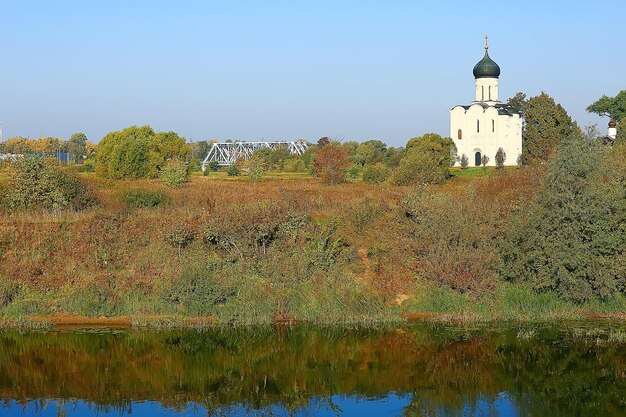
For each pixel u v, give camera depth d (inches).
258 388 959.0
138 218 1472.7
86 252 1358.3
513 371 1013.2
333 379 993.5
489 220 1353.3
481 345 1123.3
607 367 1018.7
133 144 2773.1
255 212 1390.3
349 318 1234.0
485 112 4254.4
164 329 1189.7
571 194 1269.7
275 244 1371.8
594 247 1250.6
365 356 1088.8
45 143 6737.2
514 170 1958.7
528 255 1268.5
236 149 6318.9
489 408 876.6
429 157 2418.8
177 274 1290.6
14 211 1540.4
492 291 1275.8
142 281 1286.9
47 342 1130.7
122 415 858.8
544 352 1083.3
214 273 1291.8
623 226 1258.6
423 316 1253.1
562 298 1270.9
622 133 3201.3
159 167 2859.3
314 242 1355.8
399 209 1443.2
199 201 1710.1
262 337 1170.0
